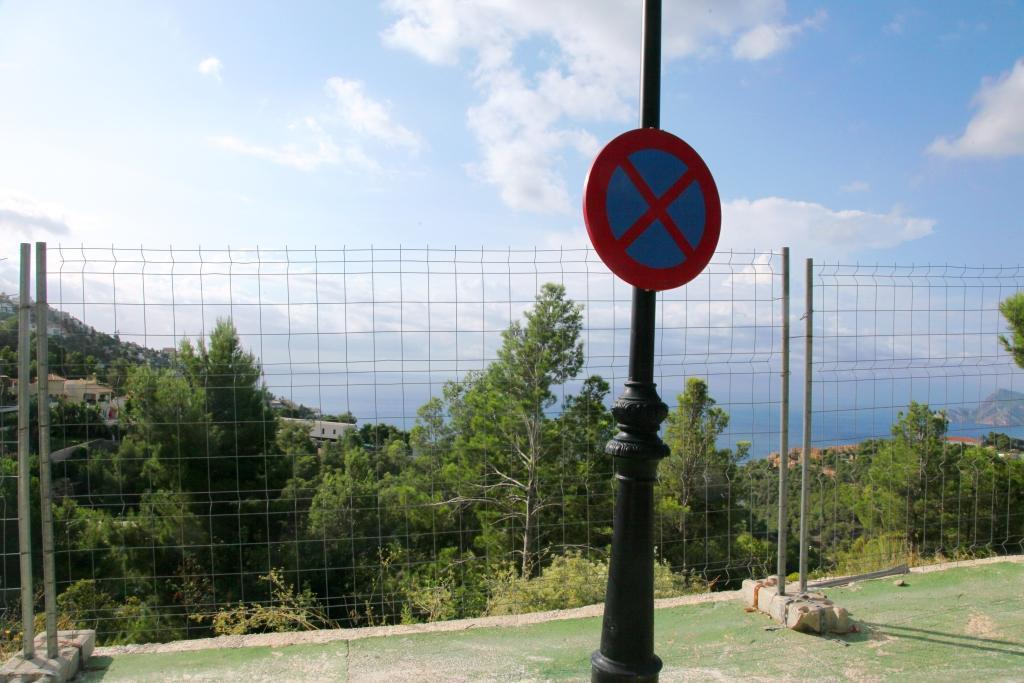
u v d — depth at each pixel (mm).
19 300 3053
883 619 3953
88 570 7691
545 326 10078
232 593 8320
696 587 6188
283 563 8219
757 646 3555
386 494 5508
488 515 8859
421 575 6930
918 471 5574
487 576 6305
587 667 3311
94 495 4539
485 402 9039
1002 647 3525
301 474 5004
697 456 5664
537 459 8555
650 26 2680
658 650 3541
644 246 2613
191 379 5773
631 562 2637
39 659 3133
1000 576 4715
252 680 3172
